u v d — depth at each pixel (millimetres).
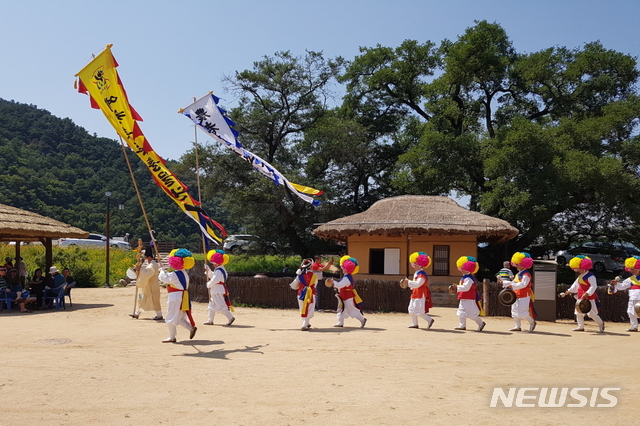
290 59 30484
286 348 9945
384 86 32969
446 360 9000
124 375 7664
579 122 26250
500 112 30859
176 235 63625
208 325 13102
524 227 26578
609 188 22969
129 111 13258
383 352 9641
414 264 13078
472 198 29031
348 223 20188
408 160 27234
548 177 23656
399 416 6000
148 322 13383
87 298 19828
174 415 5934
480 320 12719
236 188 29250
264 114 30031
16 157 71750
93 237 45906
